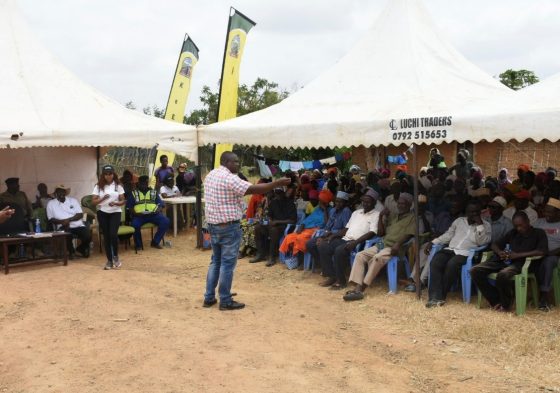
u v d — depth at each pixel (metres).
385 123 7.02
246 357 5.22
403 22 8.88
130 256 10.59
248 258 10.00
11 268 9.22
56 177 12.13
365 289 7.68
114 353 5.39
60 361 5.25
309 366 5.03
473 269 6.55
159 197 11.55
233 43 12.80
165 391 4.54
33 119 9.53
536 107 6.04
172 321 6.30
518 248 6.68
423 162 19.16
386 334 5.98
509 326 5.98
